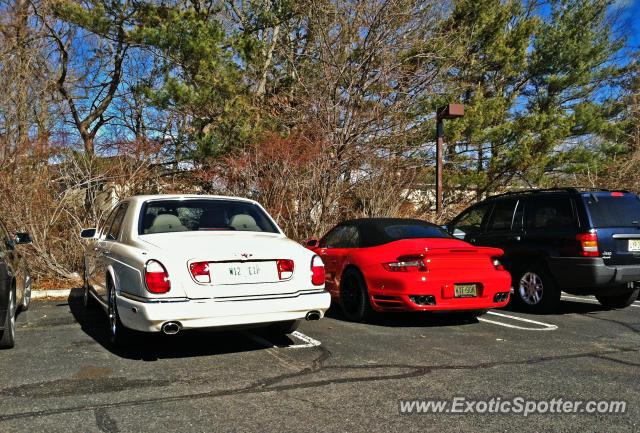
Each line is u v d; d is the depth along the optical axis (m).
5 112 13.01
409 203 14.17
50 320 6.94
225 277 4.74
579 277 7.24
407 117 15.60
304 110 14.54
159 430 3.25
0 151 10.19
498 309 8.15
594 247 7.15
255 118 14.40
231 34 15.55
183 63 14.30
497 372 4.54
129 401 3.77
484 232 8.74
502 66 21.72
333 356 5.08
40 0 17.03
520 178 21.05
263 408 3.64
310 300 5.03
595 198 7.45
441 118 13.02
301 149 12.52
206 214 5.75
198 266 4.66
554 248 7.54
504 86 23.86
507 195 8.66
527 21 22.06
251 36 16.50
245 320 4.73
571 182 23.09
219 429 3.27
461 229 9.15
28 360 4.90
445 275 6.29
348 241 7.51
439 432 3.25
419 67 15.91
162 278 4.55
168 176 13.36
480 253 6.51
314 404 3.72
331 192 12.18
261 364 4.78
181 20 14.40
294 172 11.86
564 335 6.13
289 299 4.93
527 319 7.22
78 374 4.44
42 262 10.09
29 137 10.91
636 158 18.53
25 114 13.60
